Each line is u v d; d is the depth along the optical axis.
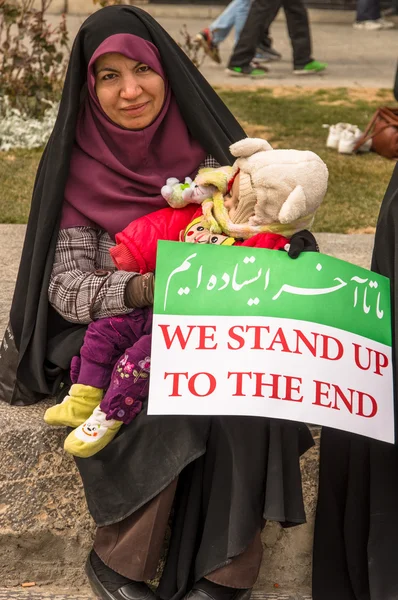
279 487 2.33
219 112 2.87
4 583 2.75
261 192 2.31
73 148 2.68
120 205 2.65
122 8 2.61
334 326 2.31
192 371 2.26
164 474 2.40
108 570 2.53
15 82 6.34
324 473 2.68
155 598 2.51
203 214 2.46
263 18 8.52
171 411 2.24
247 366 2.26
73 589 2.76
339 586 2.66
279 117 7.14
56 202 2.56
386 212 2.52
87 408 2.44
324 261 2.34
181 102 2.70
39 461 2.67
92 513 2.52
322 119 7.13
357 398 2.29
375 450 2.54
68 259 2.59
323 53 10.44
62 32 6.74
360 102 7.81
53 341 2.64
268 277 2.32
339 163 6.02
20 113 6.34
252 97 7.82
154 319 2.29
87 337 2.43
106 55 2.54
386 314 2.40
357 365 2.32
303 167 2.31
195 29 11.33
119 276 2.43
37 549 2.73
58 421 2.45
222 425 2.39
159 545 2.47
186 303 2.30
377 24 12.44
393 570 2.53
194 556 2.49
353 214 5.04
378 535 2.54
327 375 2.28
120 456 2.45
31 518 2.70
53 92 6.47
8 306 3.46
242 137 2.90
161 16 12.45
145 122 2.65
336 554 2.68
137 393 2.37
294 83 8.61
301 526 2.76
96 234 2.68
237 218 2.41
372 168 5.95
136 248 2.53
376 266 2.59
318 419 2.24
